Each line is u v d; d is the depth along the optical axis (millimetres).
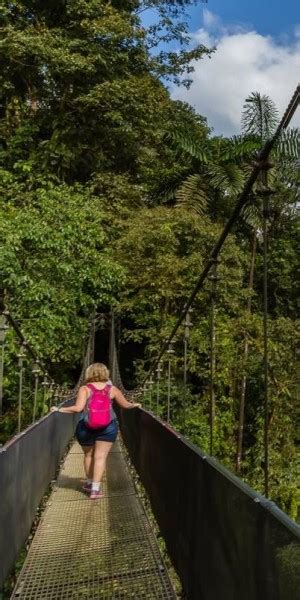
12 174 10656
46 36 10875
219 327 8859
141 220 9727
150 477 3178
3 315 2539
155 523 2967
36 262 7863
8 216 8297
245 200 1882
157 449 2930
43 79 11797
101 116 11453
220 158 10156
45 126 11797
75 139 11828
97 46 11242
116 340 11469
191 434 8297
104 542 2598
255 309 10742
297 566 984
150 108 11750
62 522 2910
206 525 1708
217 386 8844
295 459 8688
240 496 1361
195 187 10320
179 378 8688
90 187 11305
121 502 3340
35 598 2031
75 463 4848
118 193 11258
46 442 3277
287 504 8203
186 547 2010
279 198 10250
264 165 1613
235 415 9000
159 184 11352
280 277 10984
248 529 1279
